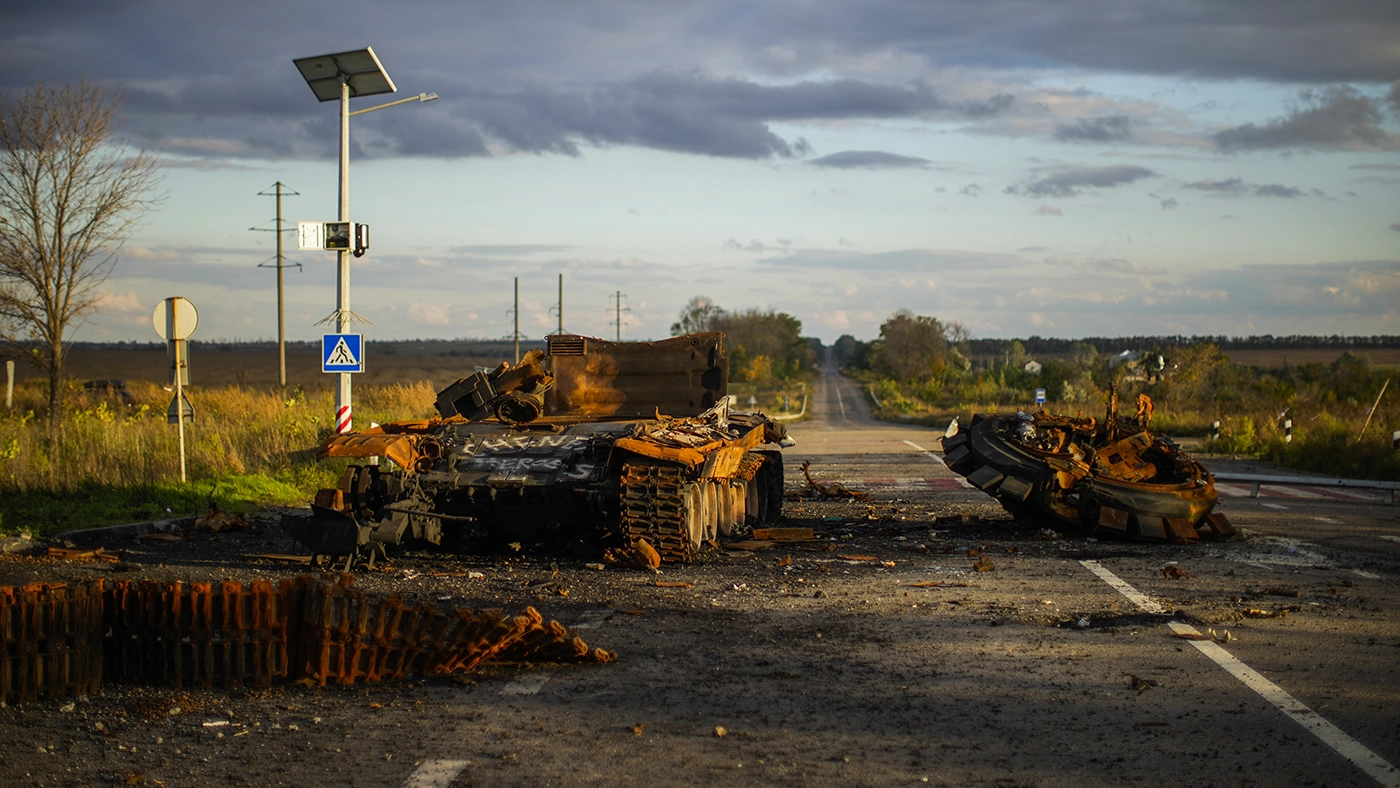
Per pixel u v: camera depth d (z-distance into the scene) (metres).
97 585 6.24
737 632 7.43
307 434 20.06
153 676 6.20
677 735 5.19
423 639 6.23
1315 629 7.55
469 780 4.59
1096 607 8.34
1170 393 49.66
